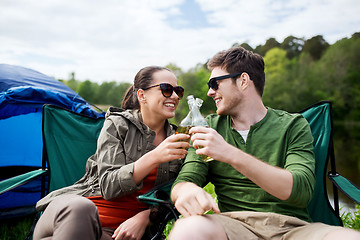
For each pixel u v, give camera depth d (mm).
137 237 1354
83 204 1059
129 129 1564
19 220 2812
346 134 22141
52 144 1884
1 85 3027
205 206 992
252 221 1225
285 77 35344
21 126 3090
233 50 1526
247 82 1481
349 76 31812
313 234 1021
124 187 1328
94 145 2041
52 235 1089
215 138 1097
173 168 1601
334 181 1566
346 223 2391
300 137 1387
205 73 37125
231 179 1436
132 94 1757
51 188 1816
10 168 3057
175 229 942
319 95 33594
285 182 1100
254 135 1440
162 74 1604
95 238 1087
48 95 2619
